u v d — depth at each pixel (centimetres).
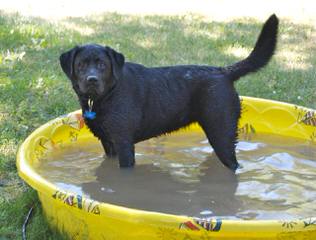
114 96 281
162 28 527
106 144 301
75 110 353
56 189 237
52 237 248
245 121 342
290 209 263
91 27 519
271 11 634
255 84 401
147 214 221
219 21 572
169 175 292
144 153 315
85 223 236
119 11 606
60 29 498
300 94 392
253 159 311
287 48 483
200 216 257
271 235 219
